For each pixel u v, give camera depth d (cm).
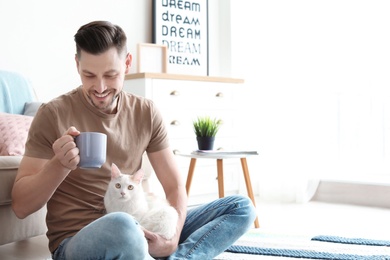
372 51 392
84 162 149
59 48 367
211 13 452
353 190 398
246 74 441
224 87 403
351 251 238
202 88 389
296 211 363
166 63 409
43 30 360
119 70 162
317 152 415
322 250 241
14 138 255
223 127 402
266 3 428
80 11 376
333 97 414
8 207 210
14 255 250
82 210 169
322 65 410
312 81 411
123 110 180
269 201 414
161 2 416
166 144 189
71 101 174
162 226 163
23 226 218
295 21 414
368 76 396
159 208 166
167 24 420
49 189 155
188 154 310
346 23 399
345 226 306
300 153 407
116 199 164
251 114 438
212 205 186
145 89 358
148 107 185
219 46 454
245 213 181
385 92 391
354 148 410
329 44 407
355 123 408
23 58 351
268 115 425
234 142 411
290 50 416
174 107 373
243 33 442
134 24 404
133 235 140
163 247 162
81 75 162
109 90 164
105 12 389
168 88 370
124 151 177
